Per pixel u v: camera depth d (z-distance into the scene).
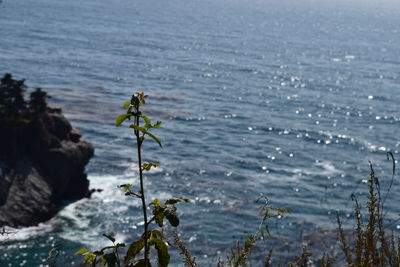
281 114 148.38
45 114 73.44
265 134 124.06
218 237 61.97
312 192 84.44
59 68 198.25
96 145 99.44
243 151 107.06
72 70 196.75
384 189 79.56
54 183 69.44
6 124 67.69
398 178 93.25
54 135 72.81
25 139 70.06
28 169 67.94
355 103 172.75
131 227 63.28
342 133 129.75
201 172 89.00
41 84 163.62
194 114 137.50
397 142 125.38
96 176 81.44
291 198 80.50
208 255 56.34
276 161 101.81
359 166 102.06
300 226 65.25
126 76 193.75
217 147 108.44
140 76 196.75
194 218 67.25
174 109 140.88
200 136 116.12
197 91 175.62
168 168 88.69
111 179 80.88
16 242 56.34
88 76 186.50
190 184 82.06
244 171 93.00
